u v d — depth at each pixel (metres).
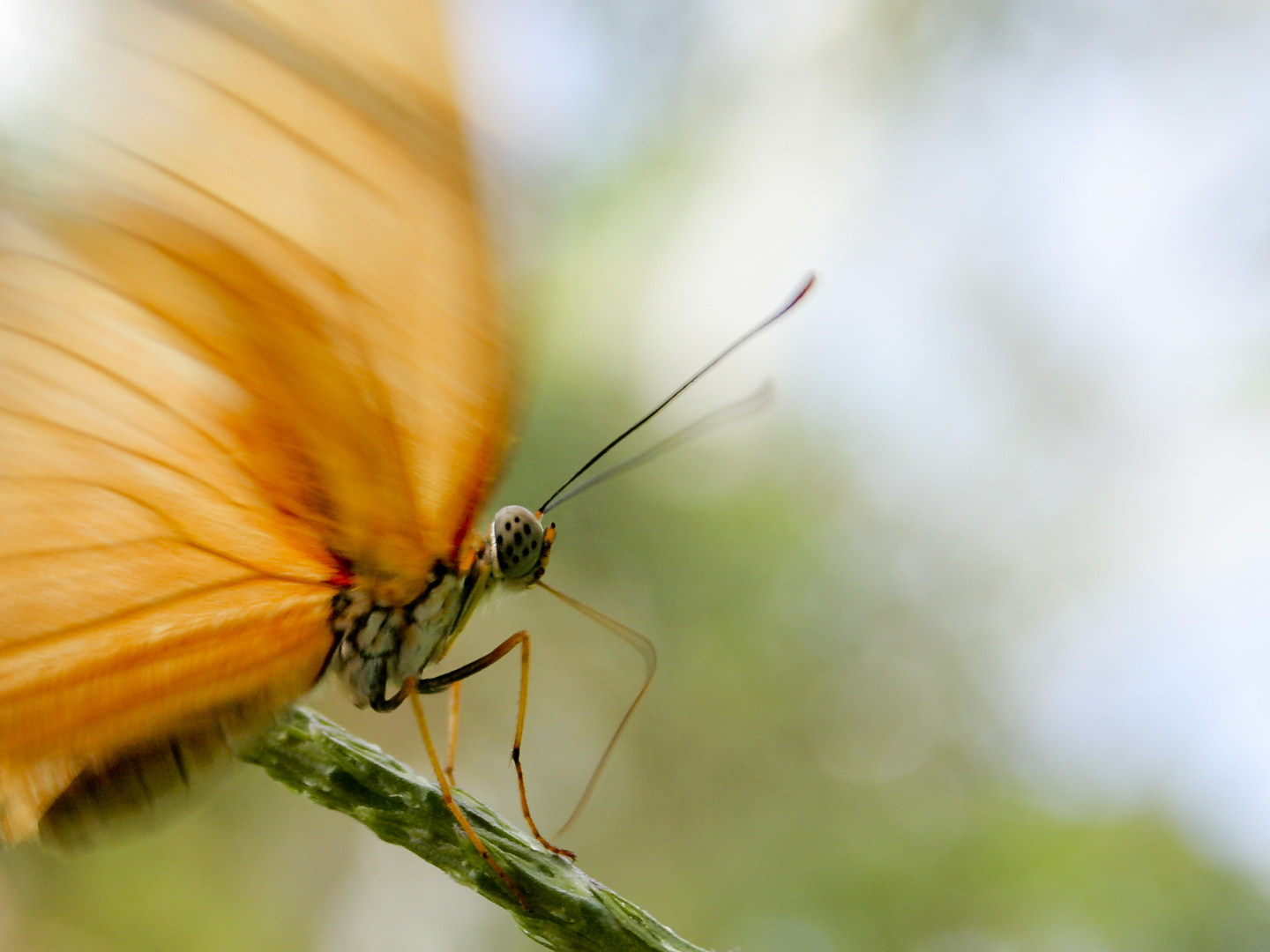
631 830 0.26
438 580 0.14
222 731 0.14
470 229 0.13
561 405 0.24
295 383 0.13
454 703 0.15
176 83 0.13
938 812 0.26
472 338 0.13
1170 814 0.25
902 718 0.27
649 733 0.27
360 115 0.13
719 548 0.26
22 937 0.20
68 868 0.21
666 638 0.26
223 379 0.13
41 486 0.13
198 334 0.13
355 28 0.13
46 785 0.14
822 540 0.27
